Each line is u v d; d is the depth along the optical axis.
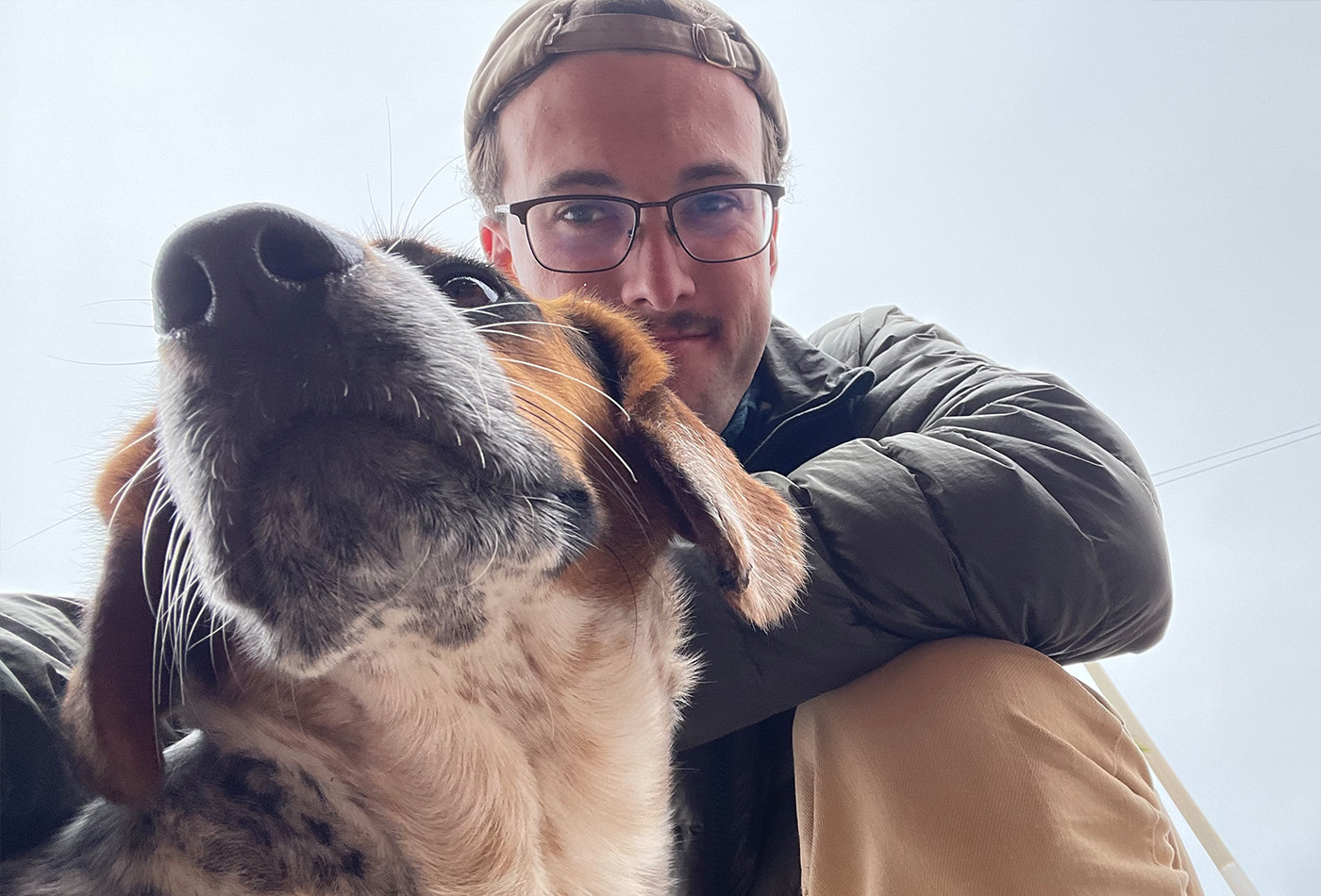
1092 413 0.43
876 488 0.39
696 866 0.43
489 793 0.33
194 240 0.24
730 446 0.52
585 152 0.49
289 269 0.26
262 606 0.28
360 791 0.32
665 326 0.49
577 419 0.34
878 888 0.35
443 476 0.28
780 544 0.38
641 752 0.37
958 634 0.39
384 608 0.29
